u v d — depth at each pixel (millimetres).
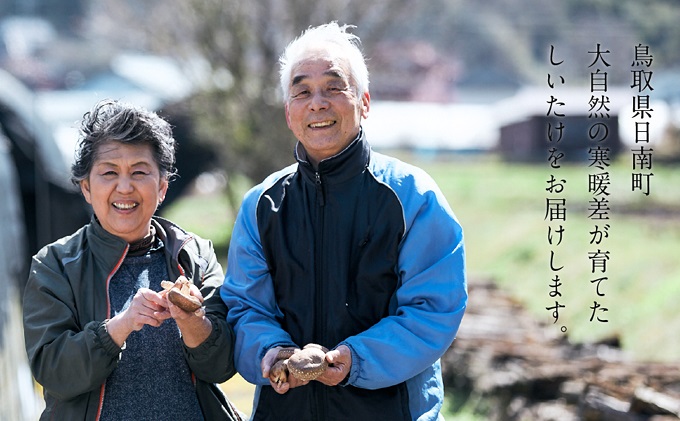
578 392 7844
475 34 73125
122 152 3475
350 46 3568
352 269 3547
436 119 56562
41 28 64625
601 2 68938
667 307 11219
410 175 3598
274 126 20594
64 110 31078
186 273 3664
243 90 20812
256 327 3541
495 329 10469
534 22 69750
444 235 3562
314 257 3561
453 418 8516
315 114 3465
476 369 9164
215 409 3672
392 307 3572
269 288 3645
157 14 22375
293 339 3594
